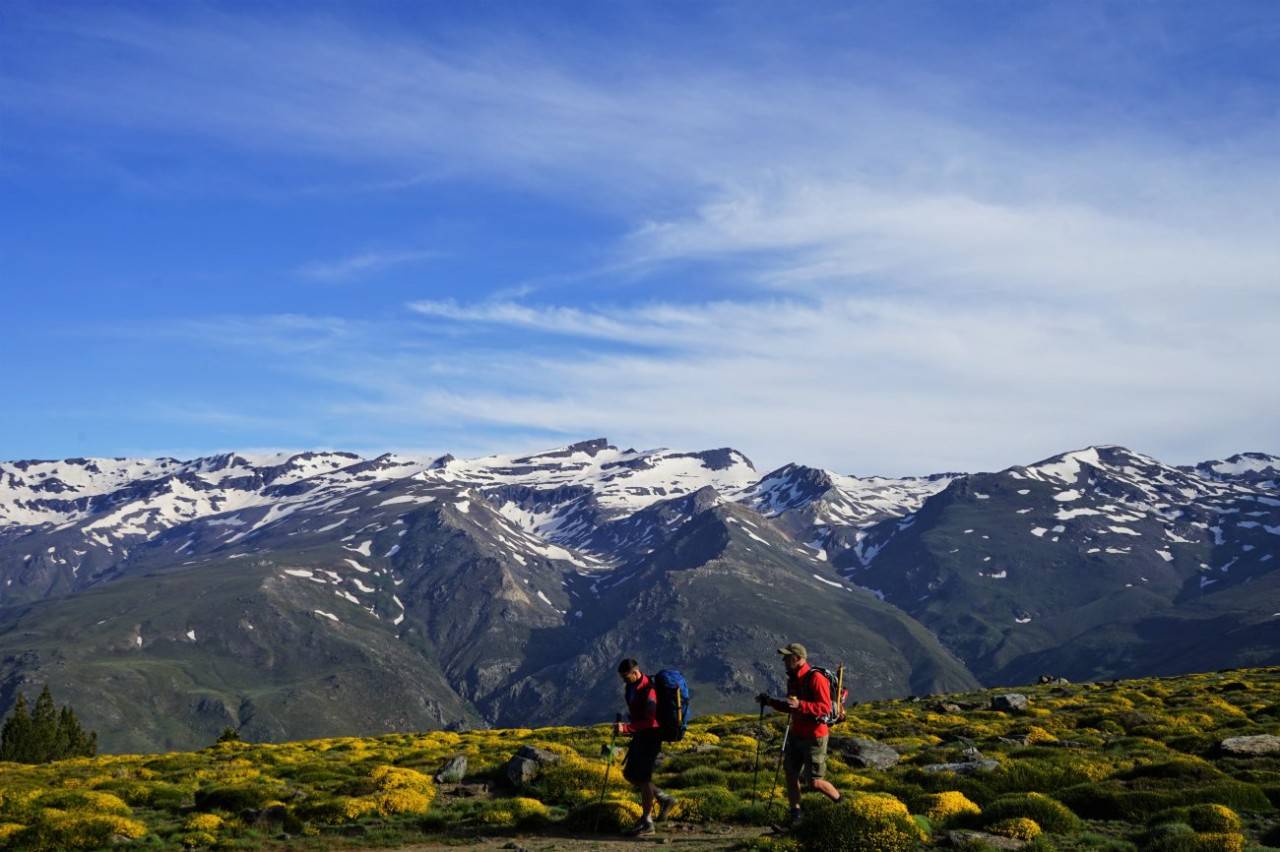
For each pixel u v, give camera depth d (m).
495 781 35.25
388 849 25.45
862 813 21.69
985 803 29.14
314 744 62.16
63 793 35.66
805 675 23.05
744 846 21.81
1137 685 74.06
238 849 26.27
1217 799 26.39
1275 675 75.62
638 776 24.78
